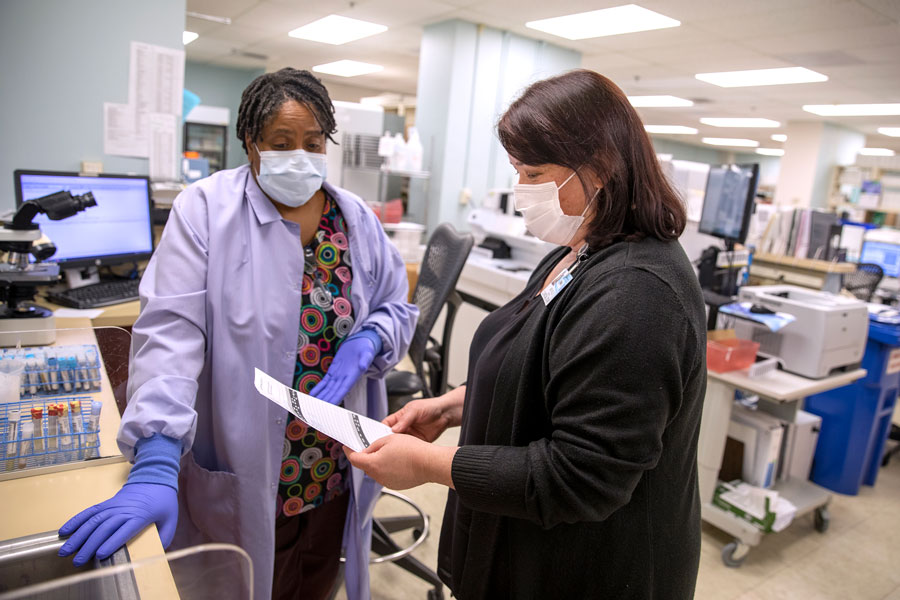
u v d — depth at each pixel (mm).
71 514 721
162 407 851
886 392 2760
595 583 747
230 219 1039
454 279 1682
